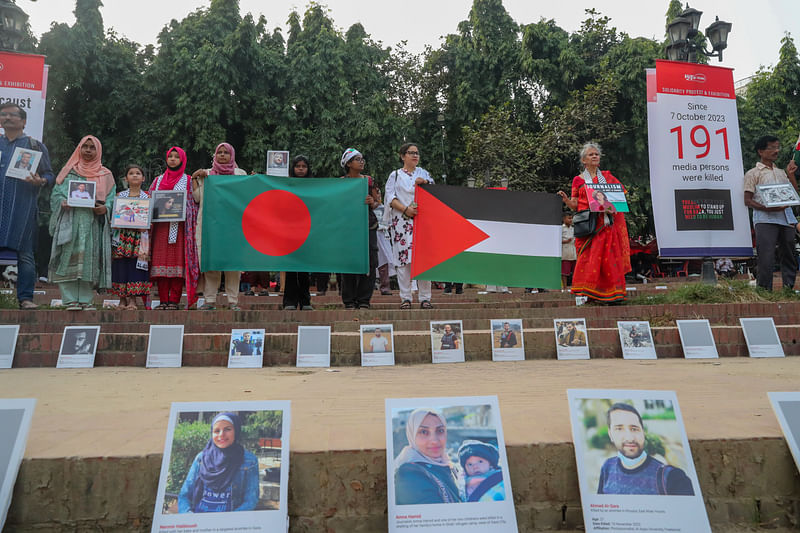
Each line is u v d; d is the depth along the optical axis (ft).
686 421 8.27
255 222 21.77
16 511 6.62
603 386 11.64
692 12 35.14
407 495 6.52
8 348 16.25
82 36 58.13
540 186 66.59
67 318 19.04
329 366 16.58
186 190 22.08
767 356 18.16
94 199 20.38
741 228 26.25
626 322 18.43
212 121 58.65
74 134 61.31
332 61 64.75
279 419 6.81
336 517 6.81
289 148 62.85
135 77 61.46
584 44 72.43
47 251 59.16
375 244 23.11
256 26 69.26
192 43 60.70
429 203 21.67
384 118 66.08
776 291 24.40
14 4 32.71
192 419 6.73
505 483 6.70
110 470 6.72
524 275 21.50
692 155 26.35
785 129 73.26
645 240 69.26
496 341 17.62
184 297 29.73
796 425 7.38
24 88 24.47
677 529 6.56
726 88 26.81
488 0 73.97
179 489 6.39
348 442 7.22
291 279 22.40
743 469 7.32
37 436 7.63
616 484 6.80
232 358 16.42
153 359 16.39
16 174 20.06
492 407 7.07
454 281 21.30
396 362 17.13
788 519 7.23
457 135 75.46
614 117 66.74
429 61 75.46
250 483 6.48
